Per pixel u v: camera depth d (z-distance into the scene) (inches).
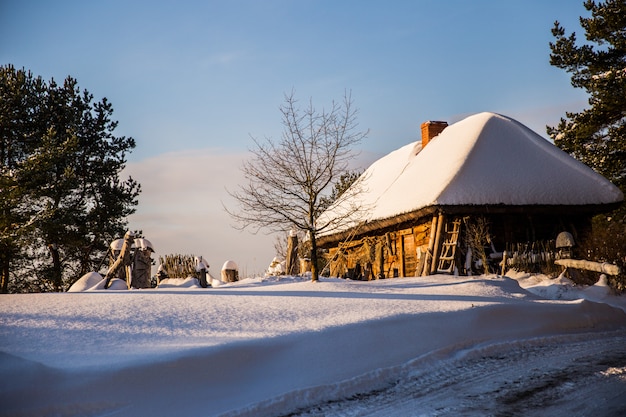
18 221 1039.0
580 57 1002.1
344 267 1061.8
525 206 733.3
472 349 352.2
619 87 940.6
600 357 337.1
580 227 784.9
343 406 256.7
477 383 287.7
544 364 323.0
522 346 373.4
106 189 1235.2
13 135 1117.1
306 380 283.1
